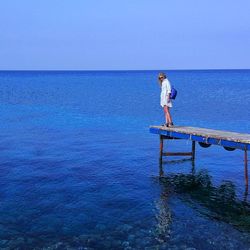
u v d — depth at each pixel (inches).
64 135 1243.8
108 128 1401.3
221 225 538.6
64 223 539.2
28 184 708.7
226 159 931.3
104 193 665.6
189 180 756.6
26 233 508.7
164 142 1126.4
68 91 3565.5
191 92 3344.0
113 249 466.6
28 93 3280.0
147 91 3531.0
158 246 473.7
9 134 1254.9
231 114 1798.7
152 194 668.1
